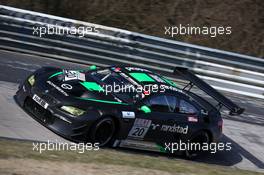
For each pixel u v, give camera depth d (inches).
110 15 2694.4
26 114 1407.5
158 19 2738.7
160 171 1192.8
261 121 2026.3
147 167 1202.6
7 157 1031.6
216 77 2274.9
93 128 1284.4
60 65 2101.4
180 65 2257.6
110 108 1306.6
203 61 2263.8
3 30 2112.5
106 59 2212.1
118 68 1501.0
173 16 2763.3
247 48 2758.4
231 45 2741.1
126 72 1481.3
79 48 2192.4
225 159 1584.6
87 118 1270.9
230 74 2282.2
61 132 1282.0
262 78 2309.3
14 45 2130.9
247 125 1934.1
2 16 2105.1
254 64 2299.5
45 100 1316.4
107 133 1316.4
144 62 2234.3
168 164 1285.7
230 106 1513.3
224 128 1830.7
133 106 1358.3
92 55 2202.3
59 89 1333.7
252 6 2918.3
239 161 1595.7
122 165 1167.6
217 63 2271.2
